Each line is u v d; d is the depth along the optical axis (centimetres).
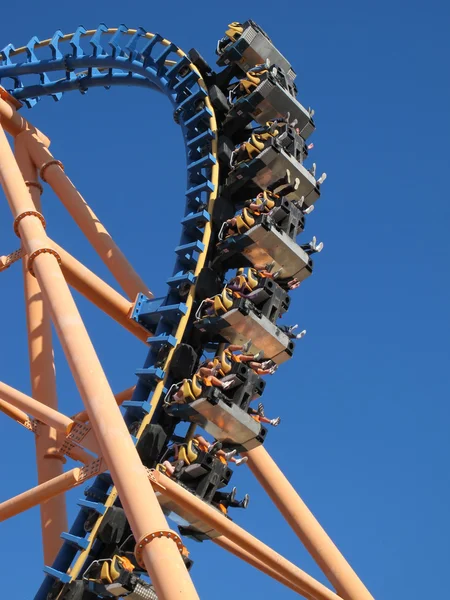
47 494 1766
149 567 1466
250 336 2039
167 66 2447
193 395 1934
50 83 2603
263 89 2336
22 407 1967
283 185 2242
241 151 2277
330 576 2045
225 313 2016
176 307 2061
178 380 2034
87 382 1678
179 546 1506
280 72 2405
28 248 1955
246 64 2452
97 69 2591
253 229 2105
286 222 2175
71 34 2578
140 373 2006
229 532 1778
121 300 2170
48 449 2166
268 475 2119
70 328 1767
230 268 2202
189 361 2020
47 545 2044
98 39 2498
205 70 2438
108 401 1655
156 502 1541
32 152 2531
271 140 2223
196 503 1764
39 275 1892
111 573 1777
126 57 2484
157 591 1444
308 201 2300
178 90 2384
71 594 1788
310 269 2178
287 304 2094
